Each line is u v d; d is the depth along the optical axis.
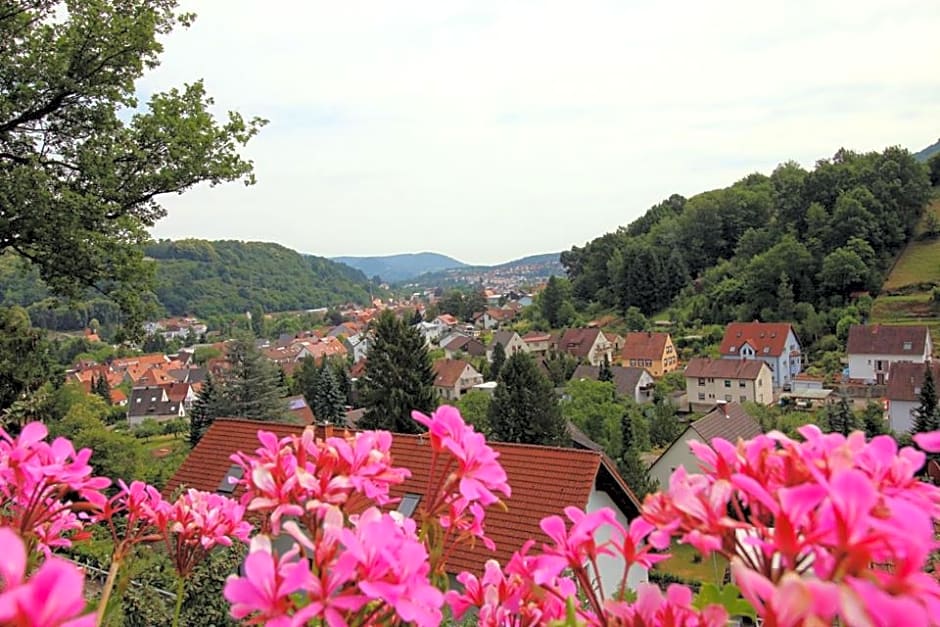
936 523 1.23
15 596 0.75
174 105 13.06
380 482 1.44
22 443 1.68
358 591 1.12
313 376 65.94
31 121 11.95
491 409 33.16
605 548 1.31
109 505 1.82
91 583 4.30
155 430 59.56
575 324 100.44
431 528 1.46
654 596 1.20
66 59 11.59
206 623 5.86
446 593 1.48
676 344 81.75
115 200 12.22
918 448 1.11
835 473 0.91
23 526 1.62
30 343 15.27
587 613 1.32
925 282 74.31
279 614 1.06
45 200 10.84
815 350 71.31
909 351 59.28
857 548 0.83
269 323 153.88
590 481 12.40
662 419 46.09
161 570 5.69
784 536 0.89
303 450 1.43
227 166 12.97
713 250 101.94
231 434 17.28
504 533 11.66
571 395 42.38
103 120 12.20
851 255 75.62
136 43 11.89
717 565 1.29
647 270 98.06
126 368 97.31
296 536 1.17
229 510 1.92
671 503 1.13
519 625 1.55
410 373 33.78
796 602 0.75
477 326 129.88
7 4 11.23
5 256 12.30
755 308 80.56
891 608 0.71
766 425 42.16
